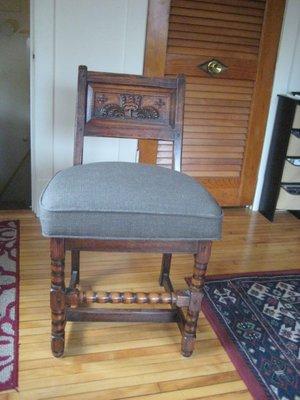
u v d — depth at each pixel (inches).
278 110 87.4
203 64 80.9
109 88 50.4
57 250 40.0
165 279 59.3
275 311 57.3
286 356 48.5
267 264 71.2
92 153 80.5
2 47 133.3
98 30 72.1
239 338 51.1
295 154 85.7
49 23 69.2
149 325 52.6
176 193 40.3
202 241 41.2
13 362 44.0
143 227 38.3
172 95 51.8
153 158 85.2
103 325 51.8
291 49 84.4
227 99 85.0
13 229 75.3
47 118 75.8
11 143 147.8
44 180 80.2
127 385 42.6
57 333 44.1
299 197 89.2
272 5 79.7
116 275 63.1
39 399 39.8
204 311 56.1
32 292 56.6
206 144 87.7
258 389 43.2
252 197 96.0
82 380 42.7
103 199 37.8
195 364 46.4
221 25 78.9
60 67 72.8
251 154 91.4
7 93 140.6
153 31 75.4
